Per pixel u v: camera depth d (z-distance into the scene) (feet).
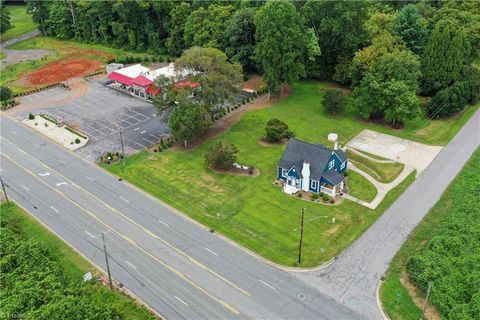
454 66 299.17
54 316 146.41
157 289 167.02
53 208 212.84
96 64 401.49
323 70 347.97
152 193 222.89
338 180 216.33
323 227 197.26
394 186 224.94
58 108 318.45
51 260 176.76
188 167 243.40
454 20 313.73
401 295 161.07
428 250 176.14
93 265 178.81
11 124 297.74
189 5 399.85
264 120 293.23
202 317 155.43
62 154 259.60
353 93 292.20
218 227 199.00
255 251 184.85
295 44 302.25
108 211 210.38
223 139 271.08
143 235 194.80
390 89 267.59
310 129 280.92
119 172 240.73
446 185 224.33
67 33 463.01
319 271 174.19
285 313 156.25
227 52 353.10
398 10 408.67
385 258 179.42
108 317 151.12
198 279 171.42
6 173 241.76
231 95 274.77
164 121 270.26
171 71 340.18
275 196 218.59
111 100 329.72
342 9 310.45
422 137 270.46
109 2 426.92
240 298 162.81
